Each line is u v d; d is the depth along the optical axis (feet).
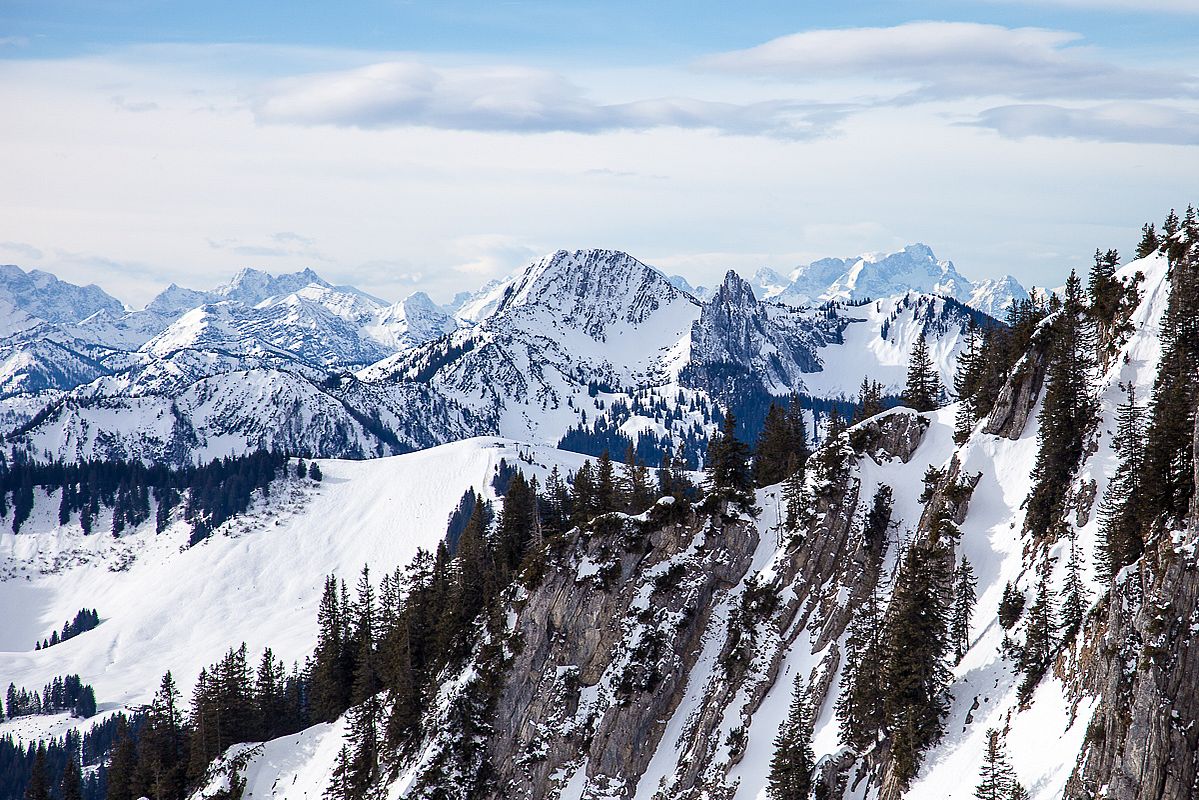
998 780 305.53
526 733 463.42
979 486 424.05
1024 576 370.12
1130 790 274.57
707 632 457.68
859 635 406.41
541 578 485.56
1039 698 322.34
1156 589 287.48
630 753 442.50
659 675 450.30
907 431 470.39
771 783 380.78
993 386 453.58
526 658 475.31
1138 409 372.17
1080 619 324.39
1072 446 384.88
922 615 354.33
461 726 467.93
